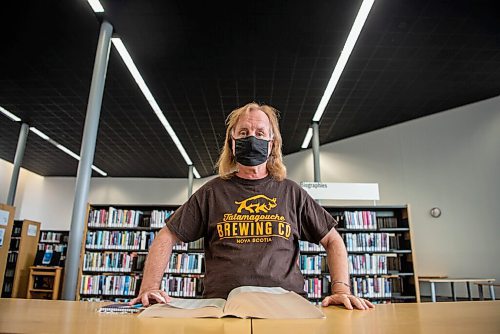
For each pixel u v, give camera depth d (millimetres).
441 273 6719
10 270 6828
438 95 6559
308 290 4730
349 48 4969
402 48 5035
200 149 9078
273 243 1203
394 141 7805
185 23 4398
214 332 578
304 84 5910
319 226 1319
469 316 774
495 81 6090
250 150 1352
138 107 6738
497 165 6477
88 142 3846
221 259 1194
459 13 4375
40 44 4887
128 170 10875
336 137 8414
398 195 7512
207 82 5812
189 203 1338
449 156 7086
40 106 6879
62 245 8977
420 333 573
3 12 4262
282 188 1349
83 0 4027
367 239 4926
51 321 676
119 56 5090
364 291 4742
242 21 4379
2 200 10188
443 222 6914
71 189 11461
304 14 4273
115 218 5160
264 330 597
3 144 9094
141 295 991
